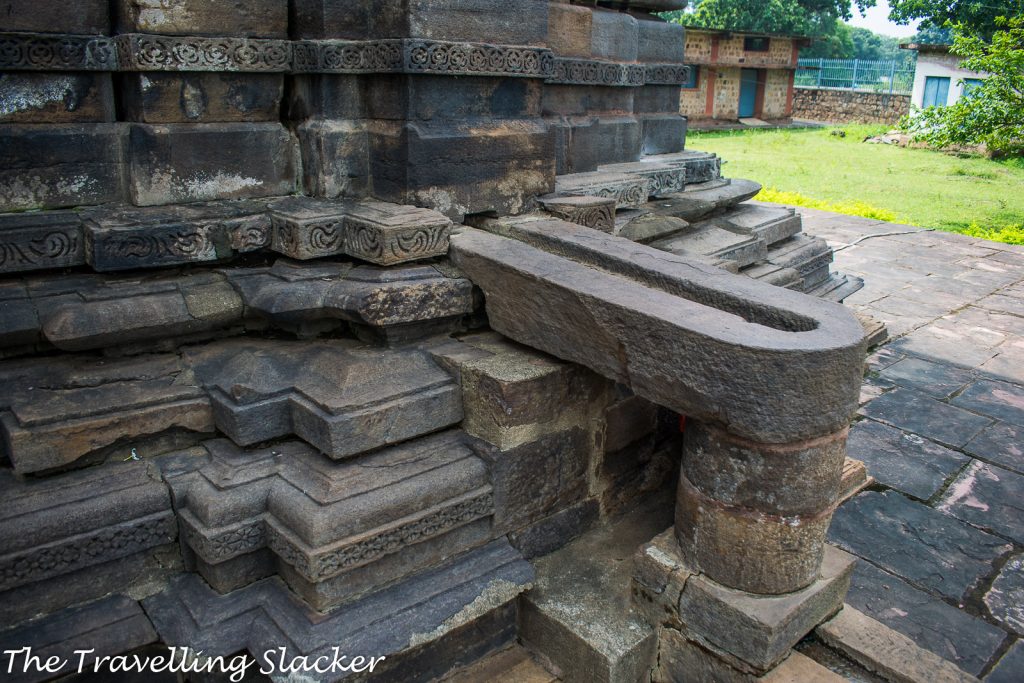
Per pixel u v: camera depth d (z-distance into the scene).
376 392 2.69
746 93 28.86
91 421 2.56
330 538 2.36
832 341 2.14
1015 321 6.24
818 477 2.29
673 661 2.59
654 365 2.40
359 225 3.03
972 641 2.78
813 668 2.43
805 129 27.19
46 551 2.34
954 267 7.83
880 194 12.47
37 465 2.49
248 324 3.15
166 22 3.06
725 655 2.43
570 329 2.69
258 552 2.55
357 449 2.61
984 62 10.09
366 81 3.39
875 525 3.46
